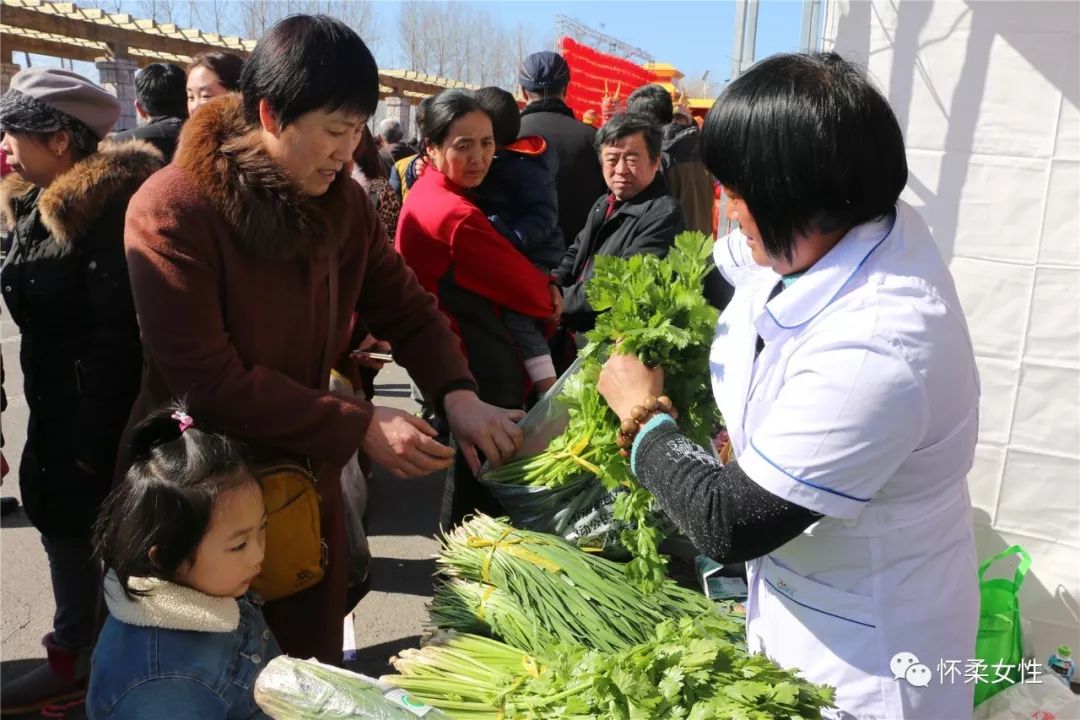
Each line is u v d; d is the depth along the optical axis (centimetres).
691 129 439
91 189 204
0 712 248
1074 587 254
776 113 107
